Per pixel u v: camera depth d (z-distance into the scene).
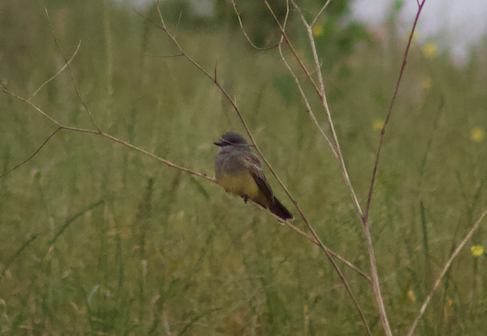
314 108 14.82
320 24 15.78
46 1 18.20
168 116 13.04
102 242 7.68
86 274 7.57
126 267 7.56
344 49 15.83
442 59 17.28
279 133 13.35
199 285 7.58
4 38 16.52
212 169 10.91
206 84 13.77
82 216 8.96
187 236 8.84
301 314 6.63
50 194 9.66
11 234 8.45
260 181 9.27
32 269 7.54
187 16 16.80
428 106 15.01
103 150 10.68
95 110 11.66
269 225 9.14
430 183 11.12
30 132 11.68
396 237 8.60
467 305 6.87
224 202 9.64
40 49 16.42
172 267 7.50
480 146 12.16
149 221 8.52
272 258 7.93
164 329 6.44
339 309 7.07
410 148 12.87
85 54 15.79
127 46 15.46
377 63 17.27
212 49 17.58
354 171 11.33
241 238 8.70
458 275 7.69
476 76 16.48
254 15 17.16
